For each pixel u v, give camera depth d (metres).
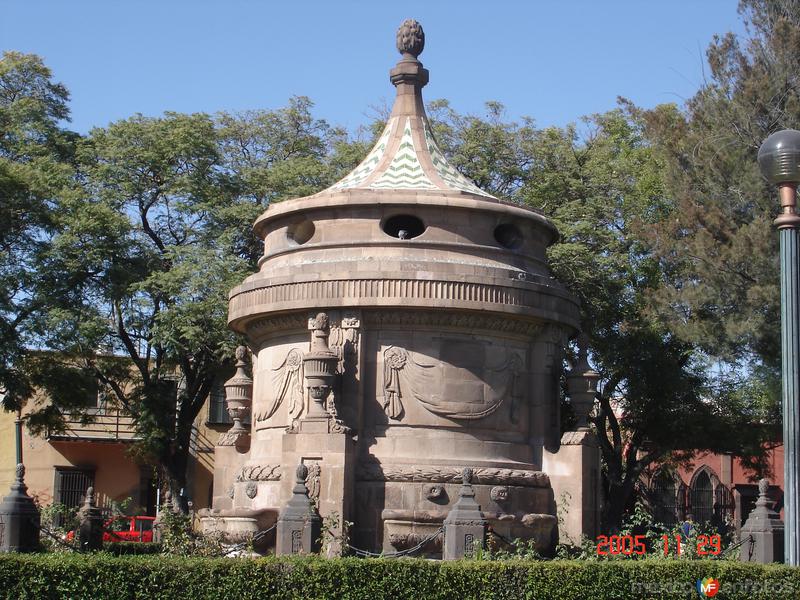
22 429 51.44
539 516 22.67
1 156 41.38
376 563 15.80
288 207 24.50
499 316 23.34
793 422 16.16
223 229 40.59
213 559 15.96
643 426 39.94
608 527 40.03
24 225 38.88
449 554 17.75
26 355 38.84
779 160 16.34
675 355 39.91
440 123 42.91
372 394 22.98
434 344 23.09
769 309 32.06
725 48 34.78
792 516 16.34
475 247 23.67
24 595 15.41
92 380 40.34
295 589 15.63
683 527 22.31
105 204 39.31
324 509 21.78
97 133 41.59
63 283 38.59
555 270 36.88
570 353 35.03
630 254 40.44
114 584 15.53
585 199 40.84
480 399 23.16
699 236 32.59
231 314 25.08
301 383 23.64
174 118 41.31
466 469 18.41
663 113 35.97
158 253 40.16
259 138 46.19
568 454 23.52
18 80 43.88
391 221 25.19
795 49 33.31
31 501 19.48
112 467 52.41
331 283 22.92
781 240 16.50
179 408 45.12
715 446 39.78
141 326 39.09
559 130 42.66
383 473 22.22
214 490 26.75
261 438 24.92
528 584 16.05
